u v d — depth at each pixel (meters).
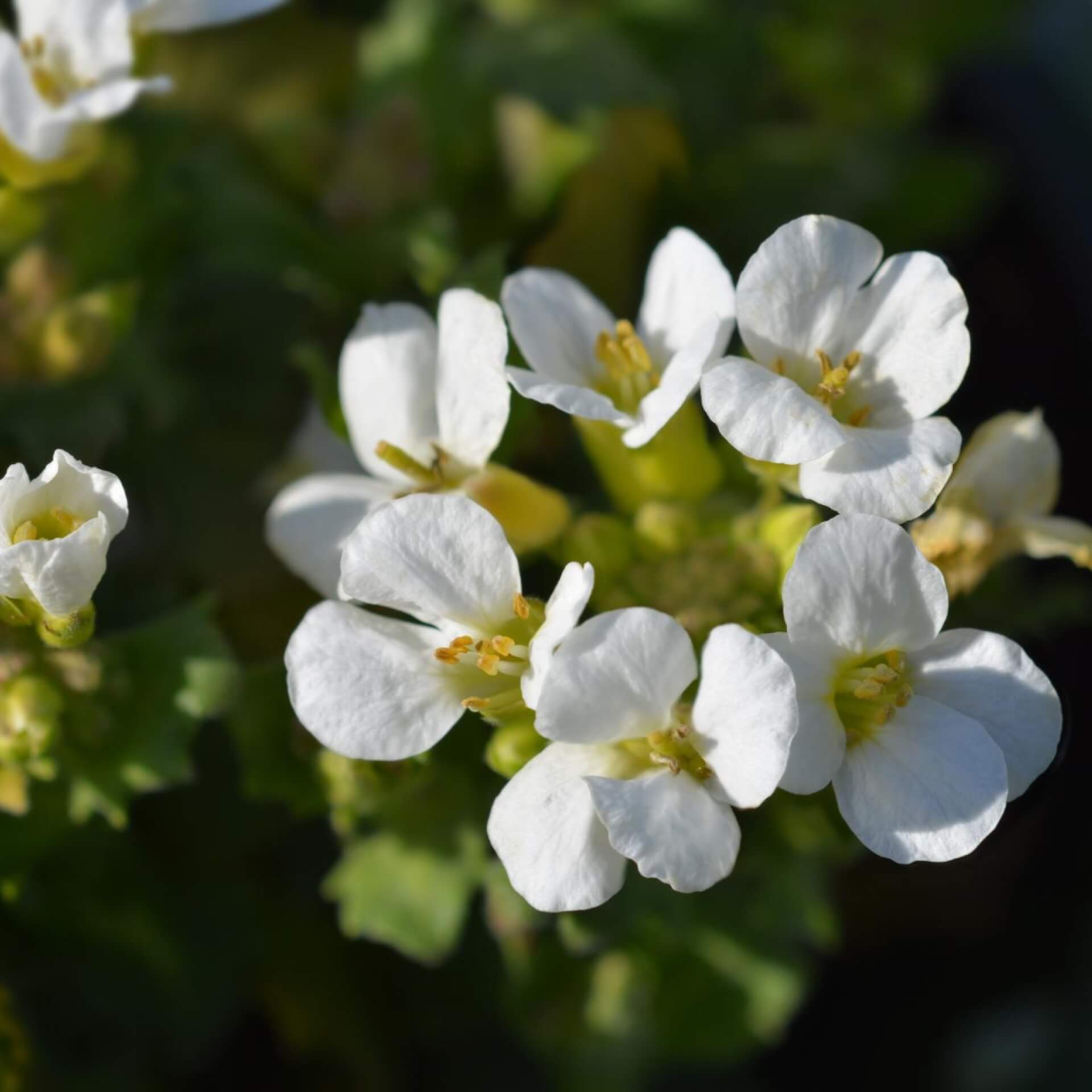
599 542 0.20
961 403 0.25
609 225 0.23
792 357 0.19
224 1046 0.23
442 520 0.19
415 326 0.20
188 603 0.21
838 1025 0.24
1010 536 0.20
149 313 0.23
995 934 0.24
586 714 0.18
